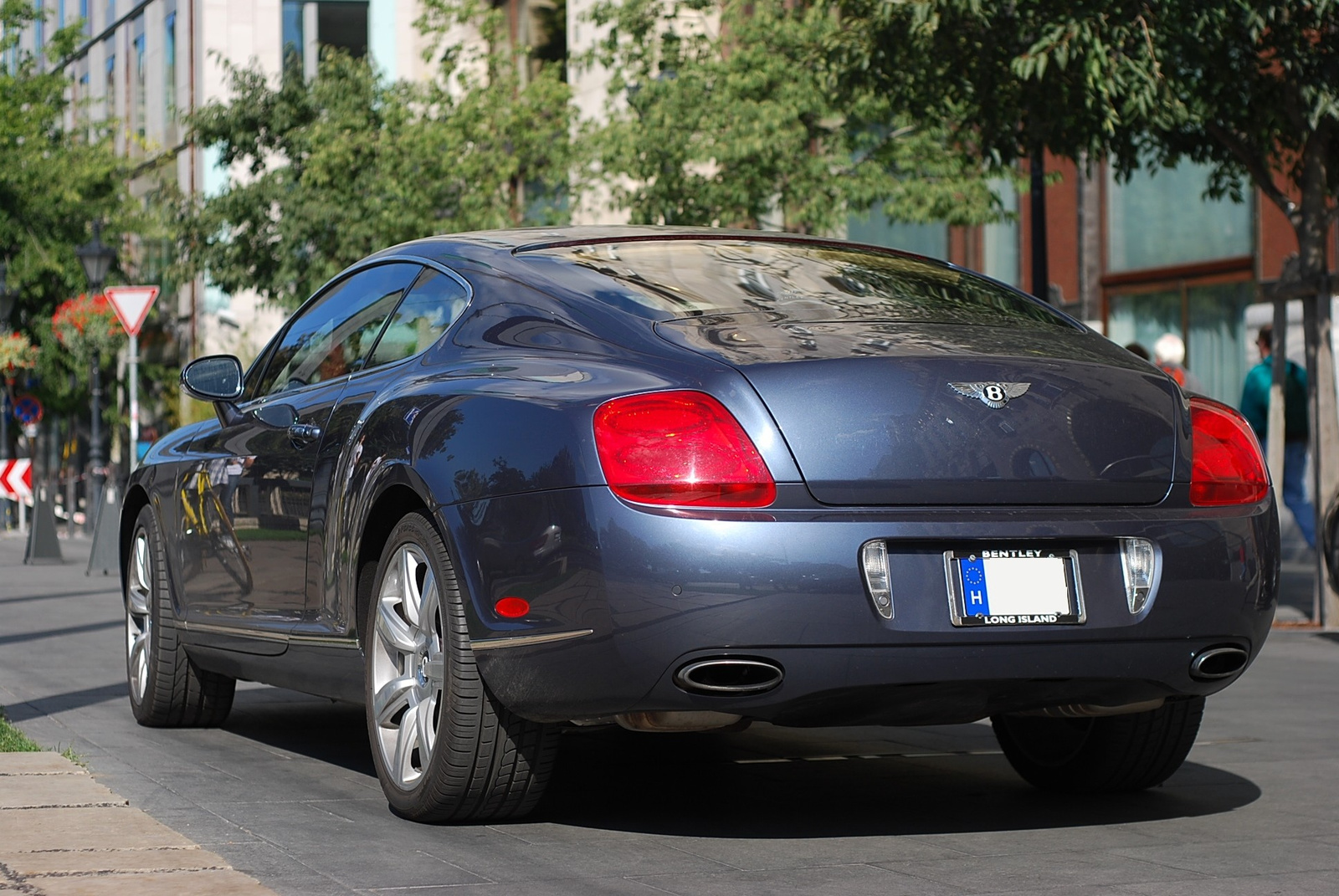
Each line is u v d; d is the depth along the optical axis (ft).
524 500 16.20
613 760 22.15
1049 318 19.21
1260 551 17.16
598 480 15.65
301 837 16.90
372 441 18.76
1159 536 16.53
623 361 16.72
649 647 15.34
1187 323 72.59
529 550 16.10
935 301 18.90
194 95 153.69
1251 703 29.27
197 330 152.66
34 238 139.85
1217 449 17.29
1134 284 75.15
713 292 18.24
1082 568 16.29
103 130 152.87
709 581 15.19
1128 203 75.56
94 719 26.20
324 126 83.56
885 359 16.20
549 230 20.81
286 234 84.28
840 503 15.64
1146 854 16.61
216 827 17.31
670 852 16.46
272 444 21.81
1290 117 43.50
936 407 16.07
